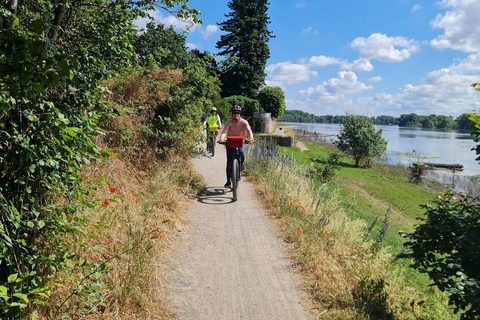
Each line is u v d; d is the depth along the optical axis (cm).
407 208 1781
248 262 495
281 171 980
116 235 440
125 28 455
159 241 494
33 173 298
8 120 277
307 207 745
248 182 975
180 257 486
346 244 618
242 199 800
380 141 3061
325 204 847
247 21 5466
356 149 3022
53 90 313
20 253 291
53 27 309
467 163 4091
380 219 1370
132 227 470
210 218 662
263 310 386
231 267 477
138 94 778
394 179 2675
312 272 473
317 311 391
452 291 379
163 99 803
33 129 280
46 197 323
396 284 529
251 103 4544
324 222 621
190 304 383
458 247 406
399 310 465
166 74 880
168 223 575
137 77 797
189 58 1675
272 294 418
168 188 690
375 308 428
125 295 348
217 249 530
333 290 432
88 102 334
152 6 430
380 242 670
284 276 461
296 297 415
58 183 315
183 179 810
